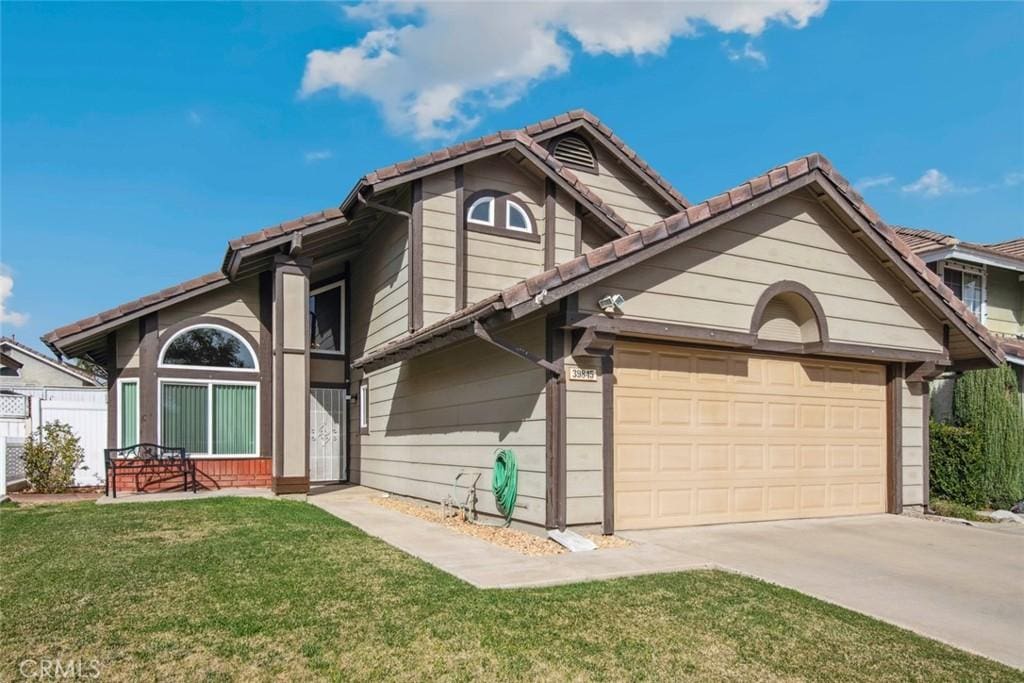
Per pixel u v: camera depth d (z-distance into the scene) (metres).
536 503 8.08
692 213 8.30
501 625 4.91
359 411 14.97
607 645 4.61
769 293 9.19
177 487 12.87
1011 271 16.88
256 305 13.88
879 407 10.70
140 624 4.86
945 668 4.41
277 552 7.18
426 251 11.43
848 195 9.62
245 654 4.35
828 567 6.98
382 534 8.43
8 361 25.16
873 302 10.15
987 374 12.67
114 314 12.41
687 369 8.92
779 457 9.61
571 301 7.72
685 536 8.20
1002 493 12.21
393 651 4.42
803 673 4.28
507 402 8.84
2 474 12.13
